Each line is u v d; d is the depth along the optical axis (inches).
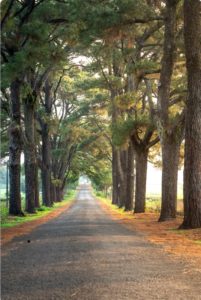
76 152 3376.0
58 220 1253.7
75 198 4249.5
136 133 1466.5
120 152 2207.2
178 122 1061.1
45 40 875.4
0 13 790.5
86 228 940.0
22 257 523.2
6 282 376.2
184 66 1294.3
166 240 683.4
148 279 383.6
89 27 914.7
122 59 1405.0
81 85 1993.1
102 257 512.4
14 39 920.9
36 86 1526.8
